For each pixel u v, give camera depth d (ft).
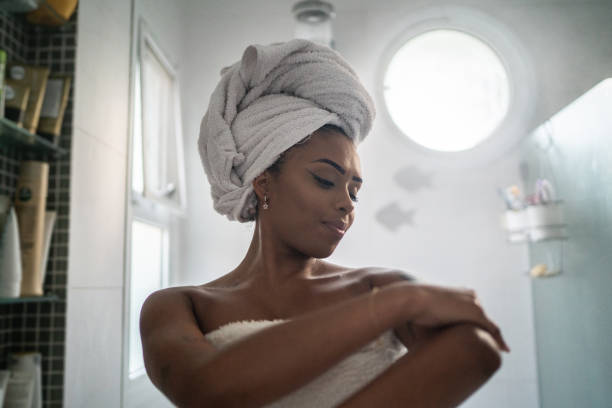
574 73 5.86
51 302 3.40
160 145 5.51
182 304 1.46
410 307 1.03
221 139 1.59
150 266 5.38
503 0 6.02
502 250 5.89
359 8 6.15
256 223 1.67
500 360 1.03
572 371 5.21
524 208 5.62
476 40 6.05
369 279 1.53
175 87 5.82
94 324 3.84
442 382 1.01
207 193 6.04
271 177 1.53
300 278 1.54
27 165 3.14
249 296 1.54
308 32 5.84
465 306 1.05
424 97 6.10
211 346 1.18
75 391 3.51
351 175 1.50
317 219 1.45
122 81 4.52
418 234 5.93
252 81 1.60
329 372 1.29
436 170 5.99
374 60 6.09
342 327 1.00
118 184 4.39
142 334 1.42
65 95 3.44
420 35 6.10
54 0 3.40
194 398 1.02
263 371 0.98
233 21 6.24
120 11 4.50
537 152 5.73
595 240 4.86
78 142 3.62
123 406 4.31
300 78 1.56
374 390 1.02
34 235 3.10
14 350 3.37
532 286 5.82
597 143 4.83
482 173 5.94
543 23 5.97
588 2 5.93
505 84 6.01
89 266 3.78
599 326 4.80
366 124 1.63
